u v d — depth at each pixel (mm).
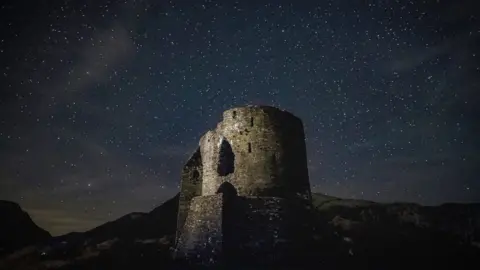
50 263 19719
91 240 25281
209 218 15172
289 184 17938
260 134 18547
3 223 27875
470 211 24109
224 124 19500
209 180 19625
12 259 21094
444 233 21703
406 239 19766
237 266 13516
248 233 14680
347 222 24172
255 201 15688
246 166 17891
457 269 15945
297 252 14734
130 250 20438
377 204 29328
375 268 15156
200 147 22531
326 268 14516
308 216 16906
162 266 16281
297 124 19969
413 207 27219
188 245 15375
